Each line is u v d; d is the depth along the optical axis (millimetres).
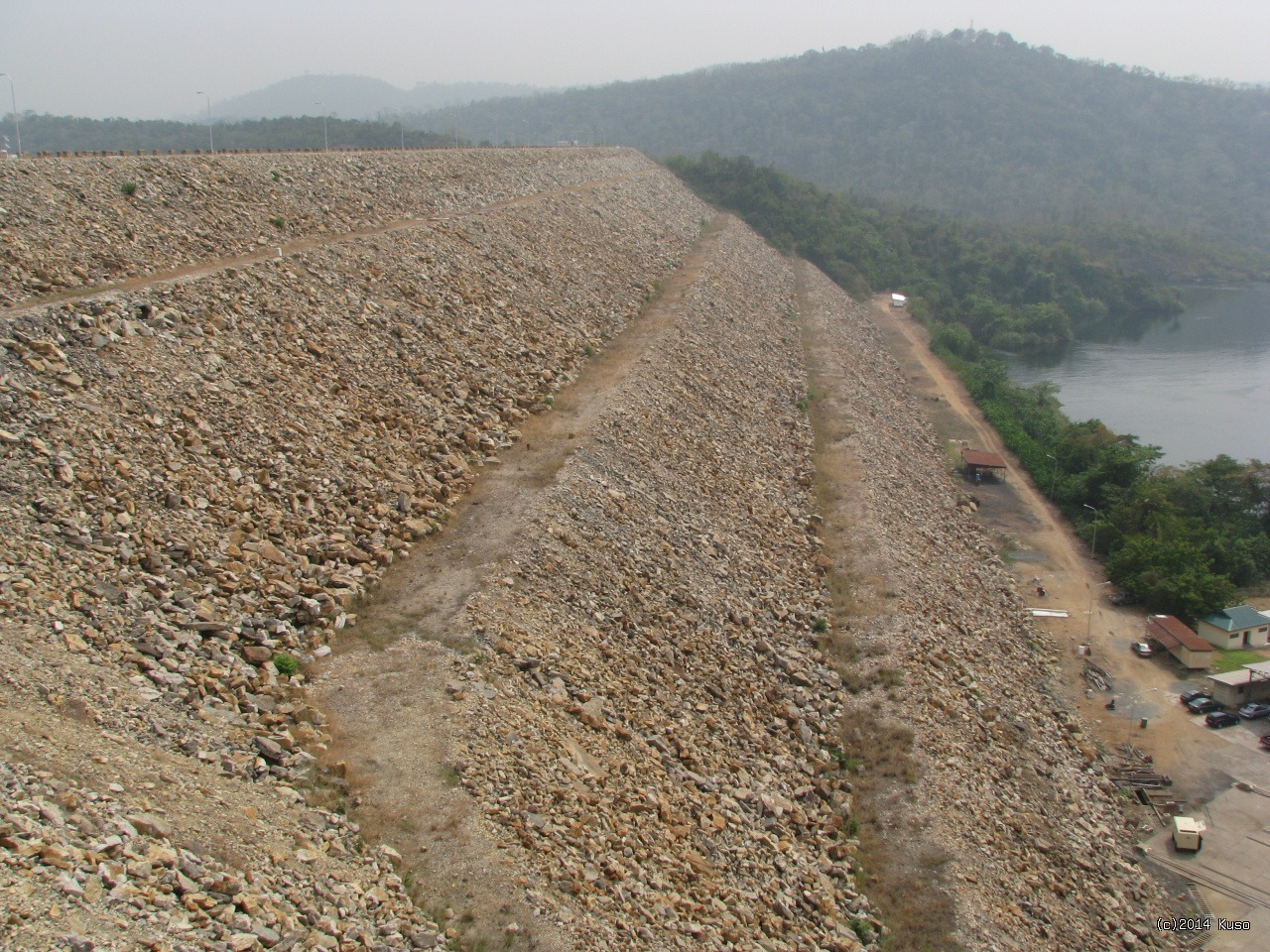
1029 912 26594
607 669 27453
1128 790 35781
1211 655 45688
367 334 39781
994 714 36000
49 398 25250
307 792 18984
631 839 21656
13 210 34281
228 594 23562
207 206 43781
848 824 27922
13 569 20141
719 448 49250
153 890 14047
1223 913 29797
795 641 35906
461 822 19406
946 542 52438
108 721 17734
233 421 29297
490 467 36906
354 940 15586
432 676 23531
